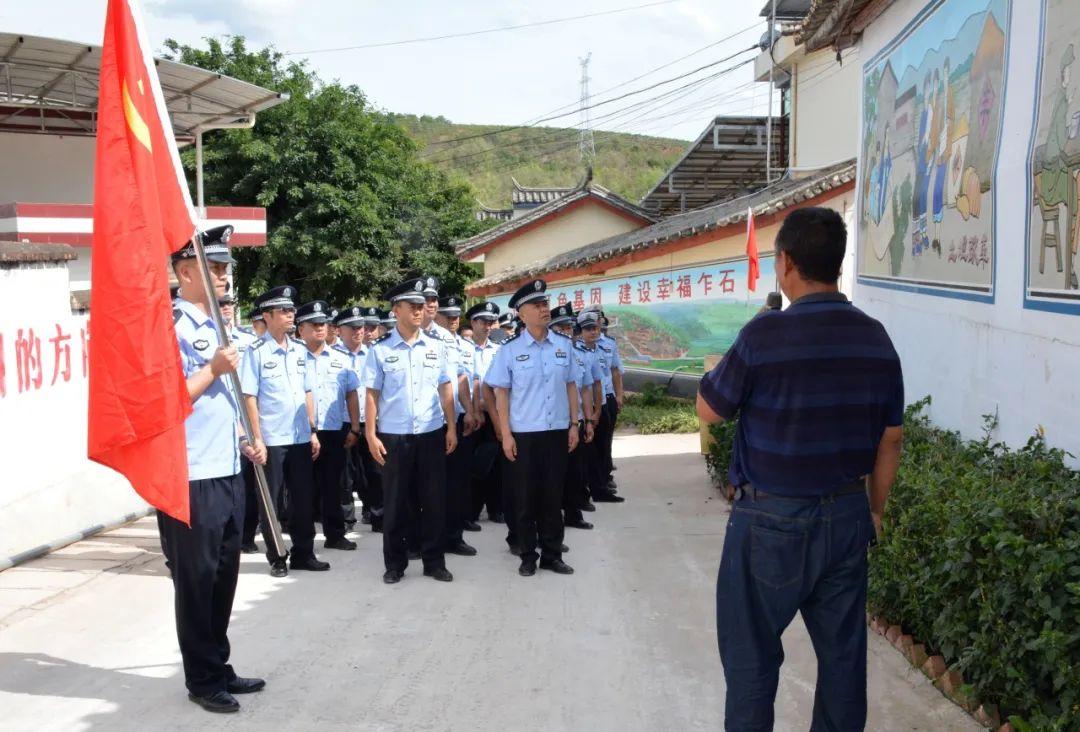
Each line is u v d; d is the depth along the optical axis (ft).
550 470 20.15
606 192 75.15
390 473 19.53
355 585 19.52
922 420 20.27
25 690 13.61
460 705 13.04
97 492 24.84
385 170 76.59
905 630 14.87
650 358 56.44
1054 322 14.08
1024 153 15.26
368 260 69.31
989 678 10.93
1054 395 14.12
